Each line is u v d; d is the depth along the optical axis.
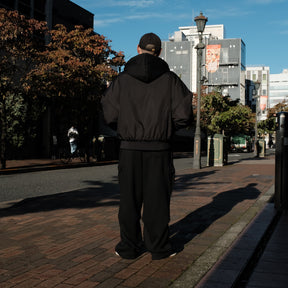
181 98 2.97
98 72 16.64
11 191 8.51
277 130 5.22
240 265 2.86
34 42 13.54
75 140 18.36
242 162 19.03
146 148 2.96
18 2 20.97
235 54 116.94
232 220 4.57
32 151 21.34
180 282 2.57
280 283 2.60
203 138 43.66
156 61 2.97
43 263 3.06
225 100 37.62
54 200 6.56
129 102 2.98
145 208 3.05
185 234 3.93
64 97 17.56
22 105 17.95
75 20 27.00
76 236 3.96
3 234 4.11
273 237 3.80
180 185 8.41
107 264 3.00
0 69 13.02
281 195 5.16
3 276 2.77
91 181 10.47
